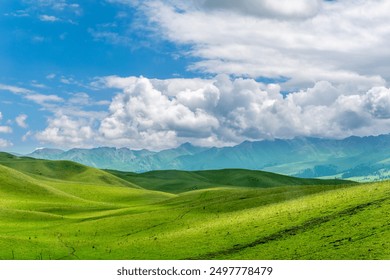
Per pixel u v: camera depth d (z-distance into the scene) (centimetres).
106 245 7588
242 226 7306
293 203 8294
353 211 6362
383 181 8406
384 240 4969
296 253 5347
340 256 4869
